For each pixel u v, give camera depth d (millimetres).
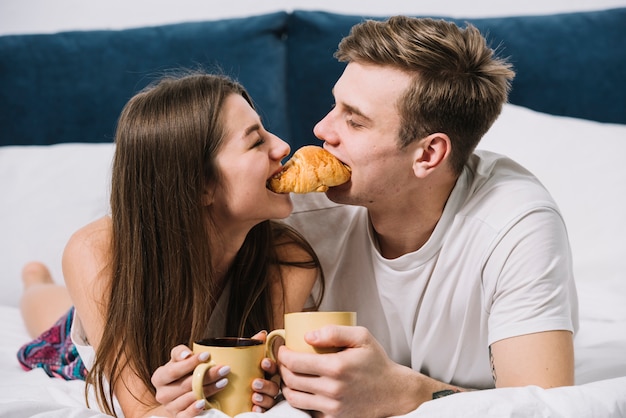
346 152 1280
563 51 2572
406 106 1229
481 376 1400
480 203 1303
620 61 2564
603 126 2318
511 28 2600
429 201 1300
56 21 2791
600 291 1877
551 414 904
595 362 1449
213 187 1267
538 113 2377
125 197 1268
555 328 1150
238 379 1008
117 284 1247
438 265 1310
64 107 2627
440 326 1347
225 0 2766
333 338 985
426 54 1226
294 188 1262
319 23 2598
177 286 1243
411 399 1067
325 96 2570
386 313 1417
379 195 1287
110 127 2611
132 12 2779
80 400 1291
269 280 1403
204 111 1247
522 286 1188
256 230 1402
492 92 1289
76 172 2322
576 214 2070
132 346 1209
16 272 2158
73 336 1417
